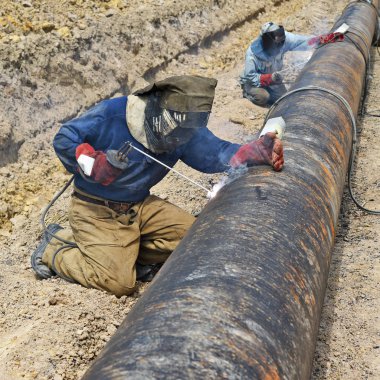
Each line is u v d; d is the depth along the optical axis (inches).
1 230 191.6
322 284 117.1
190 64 355.6
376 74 364.2
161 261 168.7
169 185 220.5
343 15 353.7
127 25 317.4
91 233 158.7
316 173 140.7
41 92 247.8
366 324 147.0
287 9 526.9
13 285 158.4
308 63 242.2
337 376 131.6
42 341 136.1
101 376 78.8
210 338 84.1
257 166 138.6
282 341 91.7
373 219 197.6
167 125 138.3
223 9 431.2
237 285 96.6
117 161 138.0
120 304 155.3
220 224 115.3
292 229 116.5
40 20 279.4
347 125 181.0
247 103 308.7
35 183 217.2
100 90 276.4
